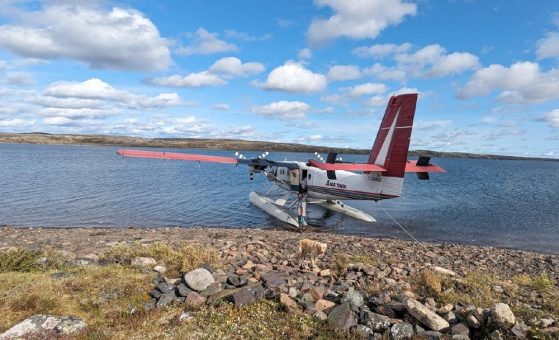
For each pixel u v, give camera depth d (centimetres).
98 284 643
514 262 1256
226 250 1059
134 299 593
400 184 1783
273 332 484
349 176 2008
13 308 527
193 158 2131
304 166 2191
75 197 2847
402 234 1923
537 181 6044
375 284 741
